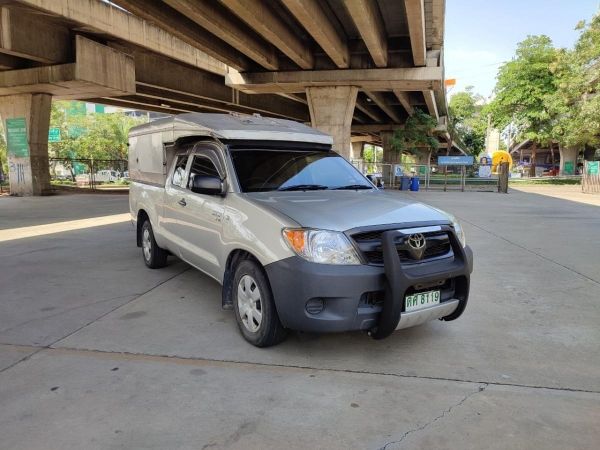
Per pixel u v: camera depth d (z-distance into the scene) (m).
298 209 3.82
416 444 2.62
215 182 4.38
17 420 2.82
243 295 4.03
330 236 3.45
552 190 28.33
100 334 4.21
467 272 3.83
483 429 2.77
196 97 31.11
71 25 19.08
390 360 3.72
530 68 38.75
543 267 6.94
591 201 19.22
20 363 3.61
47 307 4.98
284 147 5.10
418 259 3.59
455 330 4.39
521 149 80.19
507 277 6.37
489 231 10.52
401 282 3.39
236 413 2.92
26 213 14.45
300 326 3.48
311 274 3.37
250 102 33.16
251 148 4.84
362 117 42.53
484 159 43.38
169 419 2.85
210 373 3.46
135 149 7.12
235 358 3.72
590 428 2.79
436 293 3.74
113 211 15.01
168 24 15.70
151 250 6.56
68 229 10.80
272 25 15.88
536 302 5.27
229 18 16.14
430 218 3.86
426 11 16.27
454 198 21.36
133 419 2.85
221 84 30.00
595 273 6.56
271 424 2.81
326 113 22.44
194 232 4.98
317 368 3.56
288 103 39.41
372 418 2.88
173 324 4.48
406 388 3.26
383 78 20.88
